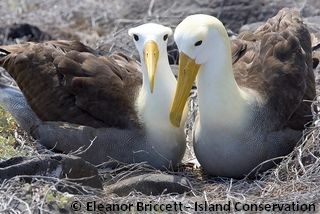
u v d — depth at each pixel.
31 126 16.30
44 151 15.77
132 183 14.47
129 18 23.27
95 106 15.61
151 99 15.27
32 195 13.59
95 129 15.58
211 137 15.02
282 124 15.21
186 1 22.94
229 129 14.90
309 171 14.47
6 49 16.70
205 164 15.36
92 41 22.25
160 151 15.43
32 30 22.17
